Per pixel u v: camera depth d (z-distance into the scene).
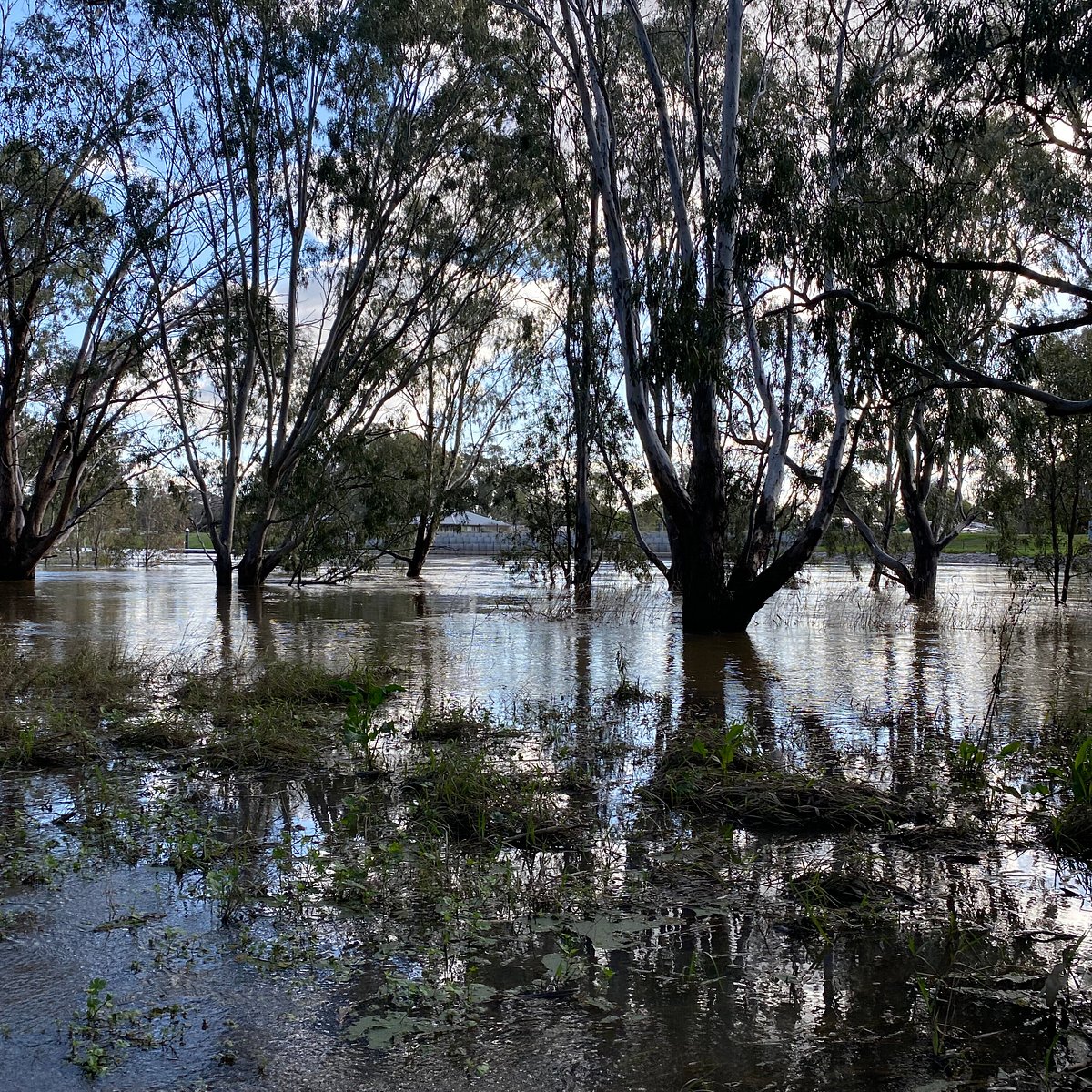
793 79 20.06
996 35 11.39
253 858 5.11
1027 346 11.91
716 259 16.66
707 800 6.17
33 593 27.98
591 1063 3.19
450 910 4.39
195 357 29.75
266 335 31.25
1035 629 19.38
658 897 4.66
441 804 5.95
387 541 35.25
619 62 25.12
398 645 15.61
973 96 11.83
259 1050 3.25
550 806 6.04
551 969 3.89
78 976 3.76
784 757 7.51
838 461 18.03
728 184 16.77
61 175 29.41
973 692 11.12
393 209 29.06
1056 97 11.38
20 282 31.41
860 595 29.30
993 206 16.23
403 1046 3.29
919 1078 3.11
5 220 28.81
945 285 12.19
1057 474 25.72
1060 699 10.55
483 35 26.92
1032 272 11.13
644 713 9.58
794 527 28.69
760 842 5.56
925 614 22.48
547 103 27.25
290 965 3.89
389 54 26.83
